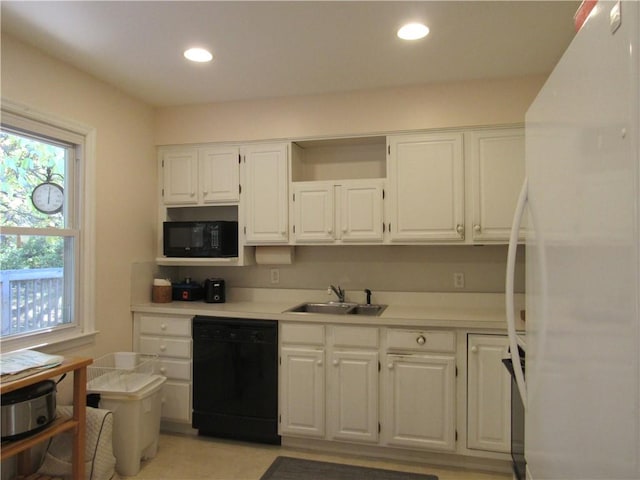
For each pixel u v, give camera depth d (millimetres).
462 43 2287
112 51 2377
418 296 3154
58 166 2535
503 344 2441
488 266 3043
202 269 3549
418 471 2498
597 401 692
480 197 2760
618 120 622
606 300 660
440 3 1909
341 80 2789
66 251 2576
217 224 3129
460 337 2510
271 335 2775
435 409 2531
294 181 3168
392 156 2902
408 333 2570
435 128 2828
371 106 2938
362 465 2568
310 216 3037
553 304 907
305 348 2732
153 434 2621
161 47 2332
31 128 2307
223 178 3213
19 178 2297
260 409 2791
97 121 2758
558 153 880
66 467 2172
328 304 3230
